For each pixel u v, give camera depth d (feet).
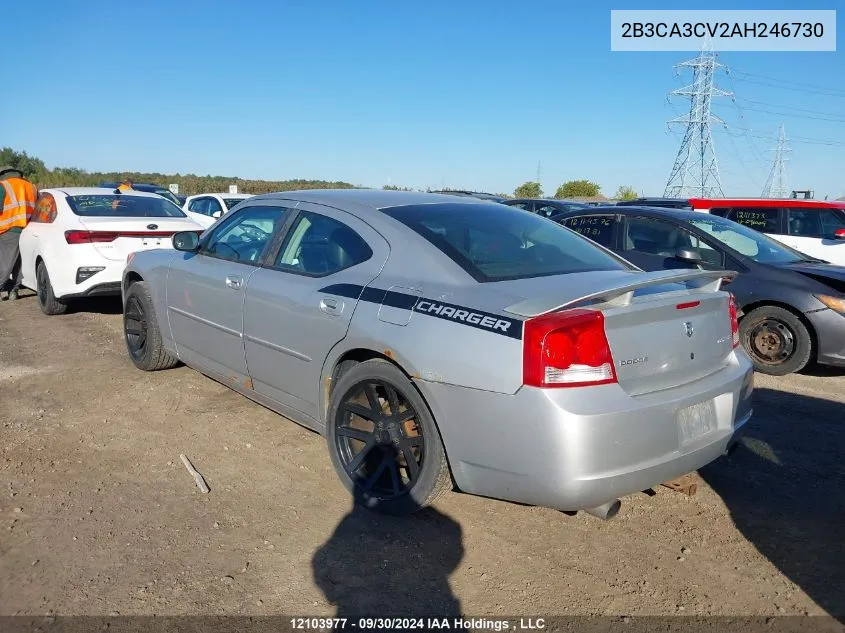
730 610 9.53
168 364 19.13
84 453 14.12
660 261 23.31
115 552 10.56
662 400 9.85
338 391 12.09
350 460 12.18
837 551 11.02
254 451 14.35
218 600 9.51
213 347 15.71
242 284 14.44
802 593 9.93
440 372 10.28
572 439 9.18
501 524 11.70
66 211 26.61
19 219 30.40
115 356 21.33
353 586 9.92
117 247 25.52
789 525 11.82
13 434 15.05
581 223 26.14
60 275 25.58
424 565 10.48
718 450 10.74
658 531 11.59
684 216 24.07
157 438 14.94
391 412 11.46
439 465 10.77
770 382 20.67
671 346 10.30
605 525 11.75
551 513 12.09
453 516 11.93
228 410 16.66
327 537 11.16
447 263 11.35
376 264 12.12
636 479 9.63
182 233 16.48
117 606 9.31
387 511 11.55
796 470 14.01
